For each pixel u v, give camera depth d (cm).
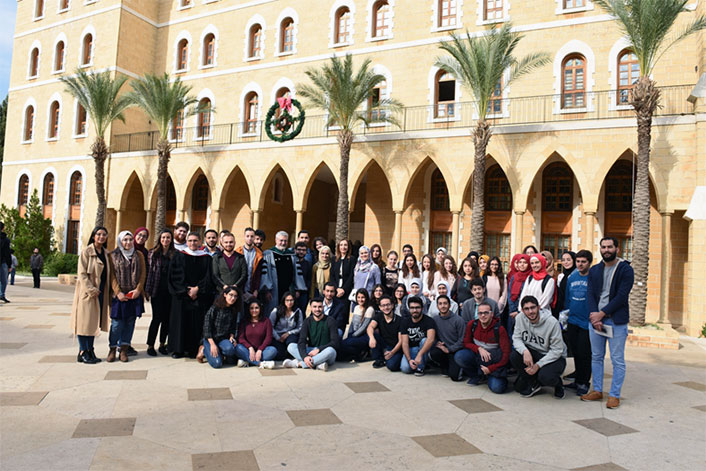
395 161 1859
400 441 442
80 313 681
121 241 710
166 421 468
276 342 764
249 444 420
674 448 452
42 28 3002
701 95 777
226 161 2208
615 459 420
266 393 582
